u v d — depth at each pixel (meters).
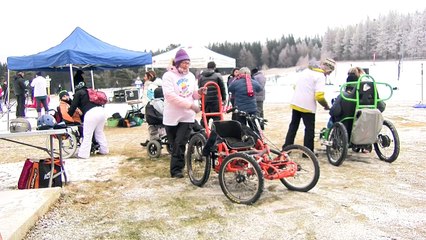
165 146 7.48
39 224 3.65
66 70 12.37
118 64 10.30
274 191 4.51
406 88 22.62
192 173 5.02
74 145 6.82
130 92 21.73
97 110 6.79
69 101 7.29
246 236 3.32
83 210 4.04
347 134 5.53
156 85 9.62
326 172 5.29
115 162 6.34
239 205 4.08
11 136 4.28
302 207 3.96
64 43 10.47
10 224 3.34
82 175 5.49
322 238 3.24
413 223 3.48
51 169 4.66
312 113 5.81
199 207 4.05
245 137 4.57
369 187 4.57
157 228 3.54
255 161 4.04
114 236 3.38
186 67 5.02
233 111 5.21
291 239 3.24
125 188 4.82
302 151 4.56
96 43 10.79
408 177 4.96
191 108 4.96
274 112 14.25
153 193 4.58
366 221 3.55
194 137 4.96
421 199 4.12
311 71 5.71
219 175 4.26
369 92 5.63
